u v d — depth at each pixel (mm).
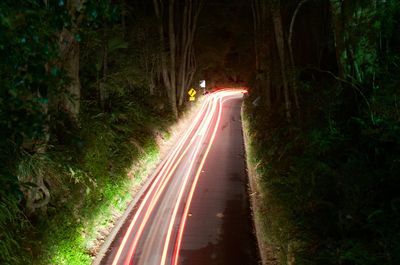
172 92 32938
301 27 24781
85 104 15547
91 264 11594
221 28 51906
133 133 20531
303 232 9062
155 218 15508
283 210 11094
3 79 4883
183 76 38188
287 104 18703
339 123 10109
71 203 11391
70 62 11734
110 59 19969
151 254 12680
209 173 21734
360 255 6594
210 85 71438
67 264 10289
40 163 8414
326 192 9547
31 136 5441
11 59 4574
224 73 75812
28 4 4598
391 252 6219
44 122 5922
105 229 13789
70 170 9570
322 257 7543
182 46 38156
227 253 12789
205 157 25219
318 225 9000
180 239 13727
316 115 12742
